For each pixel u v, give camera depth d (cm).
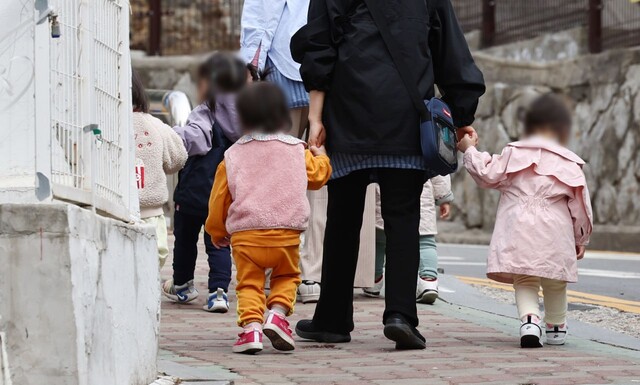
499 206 1695
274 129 1550
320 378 1356
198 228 2081
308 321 1689
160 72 5606
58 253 970
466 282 2614
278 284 1570
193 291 2105
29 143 1014
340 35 1590
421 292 2136
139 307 1195
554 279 1645
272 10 2138
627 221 4828
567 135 1697
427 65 1581
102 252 1055
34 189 1002
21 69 1015
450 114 1581
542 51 5556
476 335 1784
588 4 5316
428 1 1605
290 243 1538
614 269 3234
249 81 2022
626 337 1812
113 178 1204
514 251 1645
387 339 1714
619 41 5172
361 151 1555
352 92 1562
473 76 1612
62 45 1055
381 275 2198
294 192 1535
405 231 1577
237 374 1379
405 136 1553
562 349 1653
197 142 1989
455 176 5562
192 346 1631
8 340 970
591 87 5128
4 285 971
